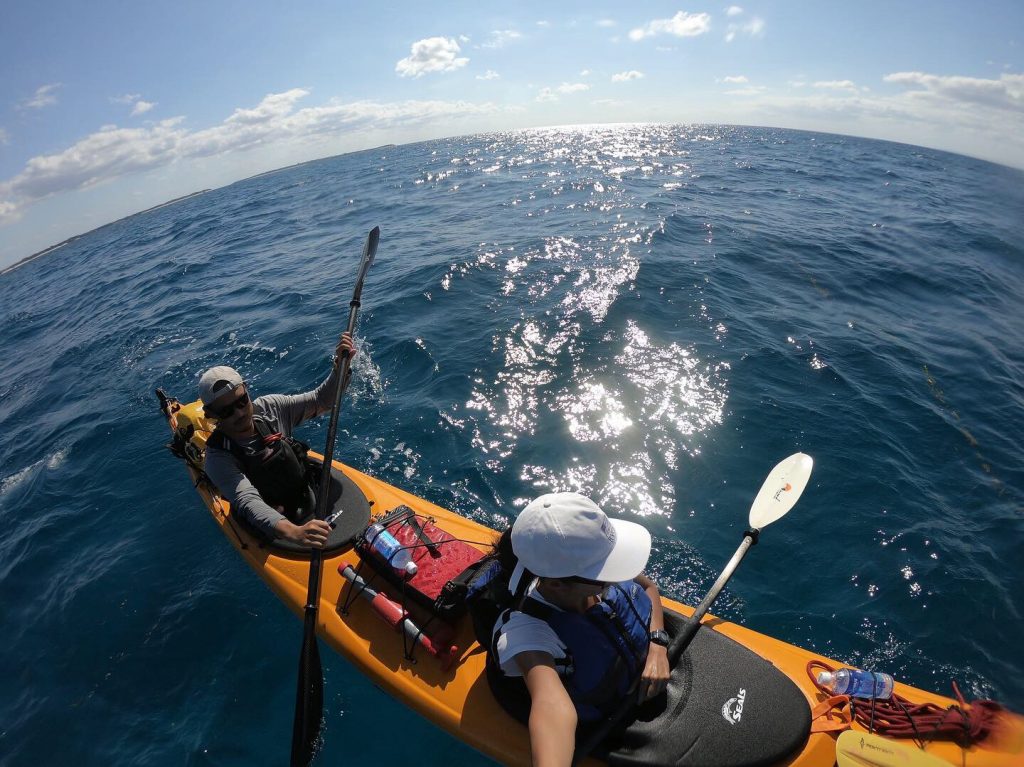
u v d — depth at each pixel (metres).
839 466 4.50
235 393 3.06
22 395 8.23
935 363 5.87
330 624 3.12
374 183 22.58
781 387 5.45
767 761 2.20
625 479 4.51
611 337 6.36
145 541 4.56
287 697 3.26
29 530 5.04
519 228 11.18
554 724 1.61
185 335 8.48
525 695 2.35
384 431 5.21
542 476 4.58
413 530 3.20
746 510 4.17
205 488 4.27
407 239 11.52
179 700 3.33
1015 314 7.21
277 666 3.42
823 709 2.39
